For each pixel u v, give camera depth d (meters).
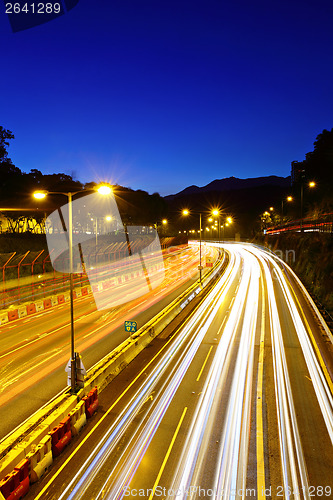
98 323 26.33
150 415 13.05
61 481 9.59
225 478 9.74
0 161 52.31
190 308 31.36
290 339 22.28
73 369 13.62
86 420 12.65
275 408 13.65
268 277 49.00
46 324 26.06
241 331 24.06
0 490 8.30
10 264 37.97
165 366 17.86
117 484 9.47
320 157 66.38
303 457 10.73
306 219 75.62
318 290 36.09
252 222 152.50
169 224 140.00
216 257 80.00
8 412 13.38
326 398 14.55
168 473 9.91
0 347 20.83
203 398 14.41
